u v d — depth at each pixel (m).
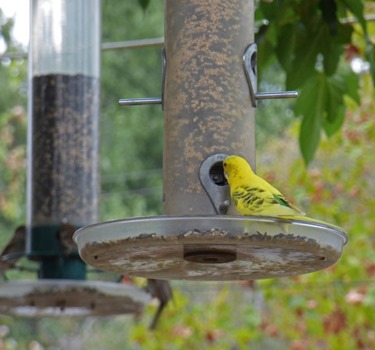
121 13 30.58
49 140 13.09
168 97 9.42
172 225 7.84
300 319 19.52
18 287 12.22
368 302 18.64
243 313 20.58
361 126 18.84
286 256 8.31
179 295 20.28
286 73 11.47
